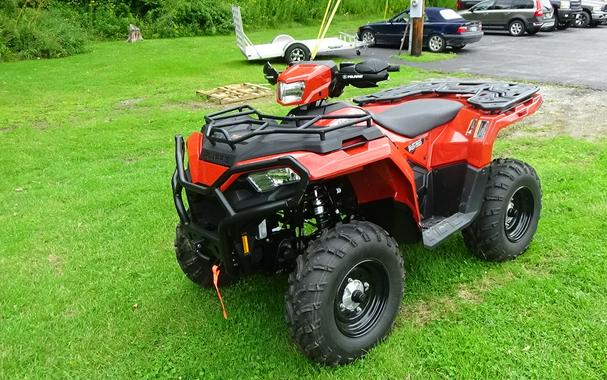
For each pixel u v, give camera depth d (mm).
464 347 3279
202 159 3158
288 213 3346
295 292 2959
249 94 11195
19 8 20234
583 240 4496
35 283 4289
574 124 8180
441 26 17266
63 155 7648
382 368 3133
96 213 5574
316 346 2990
